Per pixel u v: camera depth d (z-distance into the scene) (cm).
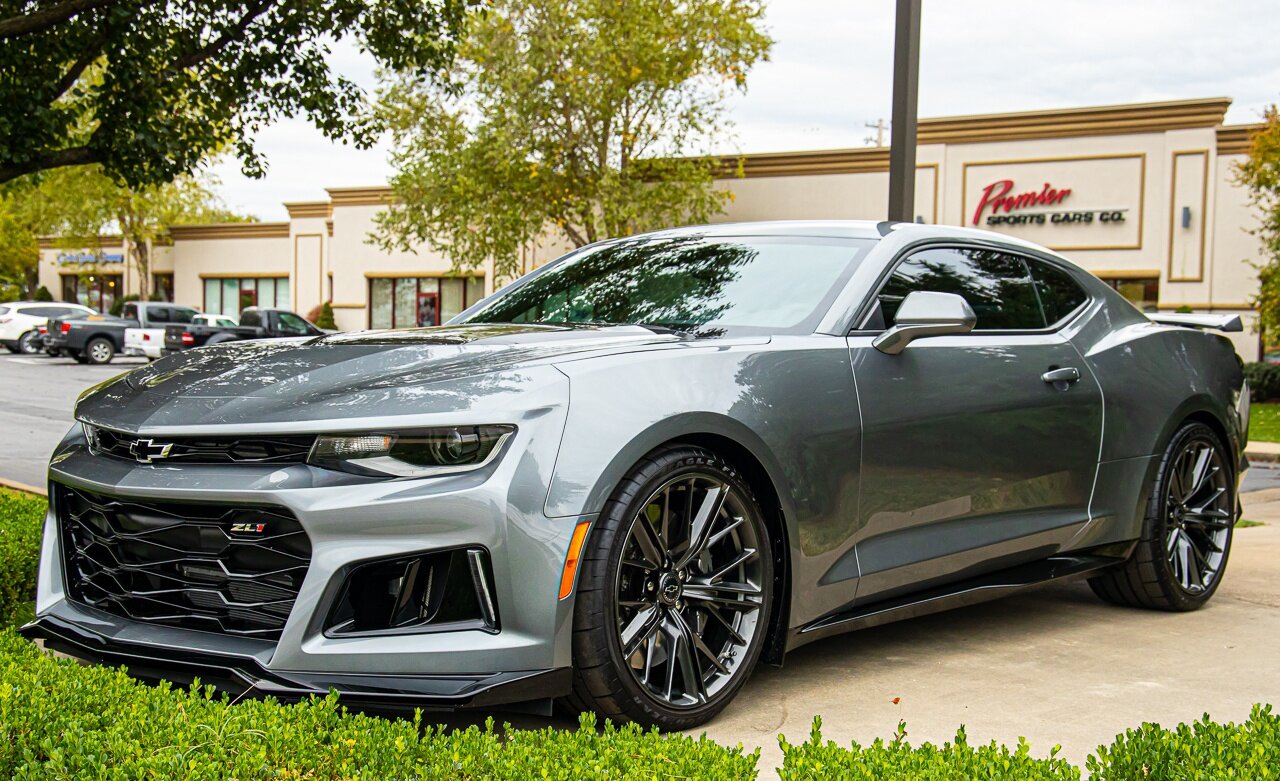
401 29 664
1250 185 2133
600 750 212
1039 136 2420
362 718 220
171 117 632
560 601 256
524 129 2433
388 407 260
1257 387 2169
